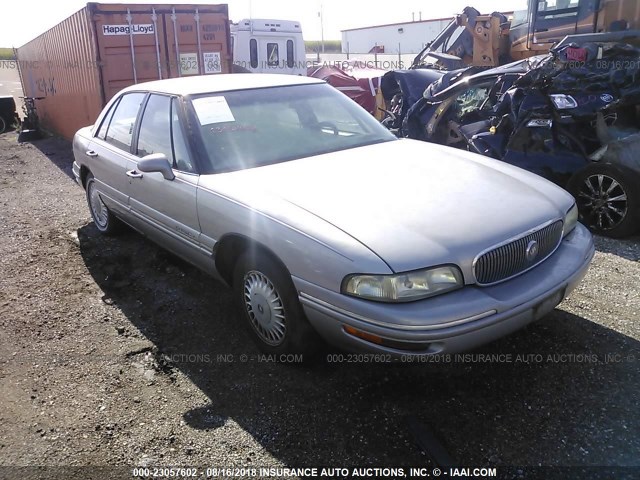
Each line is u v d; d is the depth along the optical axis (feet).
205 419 9.43
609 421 8.96
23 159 37.81
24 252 17.80
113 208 16.55
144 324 12.73
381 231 8.89
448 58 36.17
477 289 8.85
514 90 19.69
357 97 41.29
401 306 8.38
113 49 32.07
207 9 34.65
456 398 9.68
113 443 8.93
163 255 16.74
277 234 9.66
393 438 8.82
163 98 13.60
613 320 11.91
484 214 9.55
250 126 12.75
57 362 11.27
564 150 18.56
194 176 11.78
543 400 9.52
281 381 10.35
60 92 42.98
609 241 16.94
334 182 10.69
